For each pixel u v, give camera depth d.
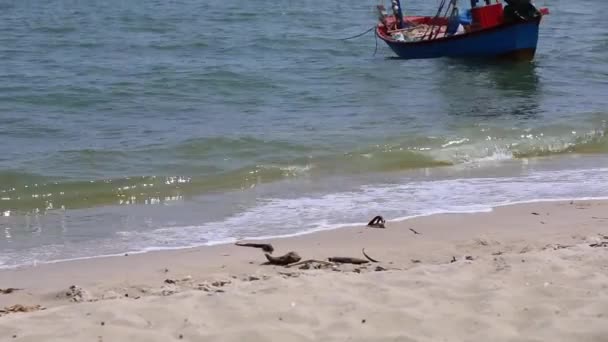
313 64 35.22
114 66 34.12
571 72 33.19
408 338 7.93
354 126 22.88
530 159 19.44
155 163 18.77
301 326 8.26
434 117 24.36
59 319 8.49
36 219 14.54
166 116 24.89
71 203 15.69
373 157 18.98
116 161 18.94
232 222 14.02
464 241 12.20
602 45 40.28
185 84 30.03
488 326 8.17
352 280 9.64
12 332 8.16
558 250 10.80
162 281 10.43
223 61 35.84
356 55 38.06
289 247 12.20
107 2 57.94
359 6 57.12
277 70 33.38
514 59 33.97
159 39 42.12
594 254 10.45
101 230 13.70
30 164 18.58
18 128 22.94
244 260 11.44
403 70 33.47
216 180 17.17
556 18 51.56
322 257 11.48
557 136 21.23
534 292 9.02
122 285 10.31
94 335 8.07
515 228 13.09
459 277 9.69
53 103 26.62
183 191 16.48
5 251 12.44
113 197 16.06
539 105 26.38
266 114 25.06
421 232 12.99
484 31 33.53
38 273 11.16
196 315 8.57
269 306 8.77
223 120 24.12
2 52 37.56
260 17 50.88
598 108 25.53
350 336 8.01
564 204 14.76
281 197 15.81
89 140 21.44
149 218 14.46
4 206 15.39
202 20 49.25
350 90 29.41
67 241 13.02
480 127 22.34
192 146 20.19
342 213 14.45
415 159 19.03
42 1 58.41
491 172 17.95
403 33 37.62
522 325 8.21
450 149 19.69
